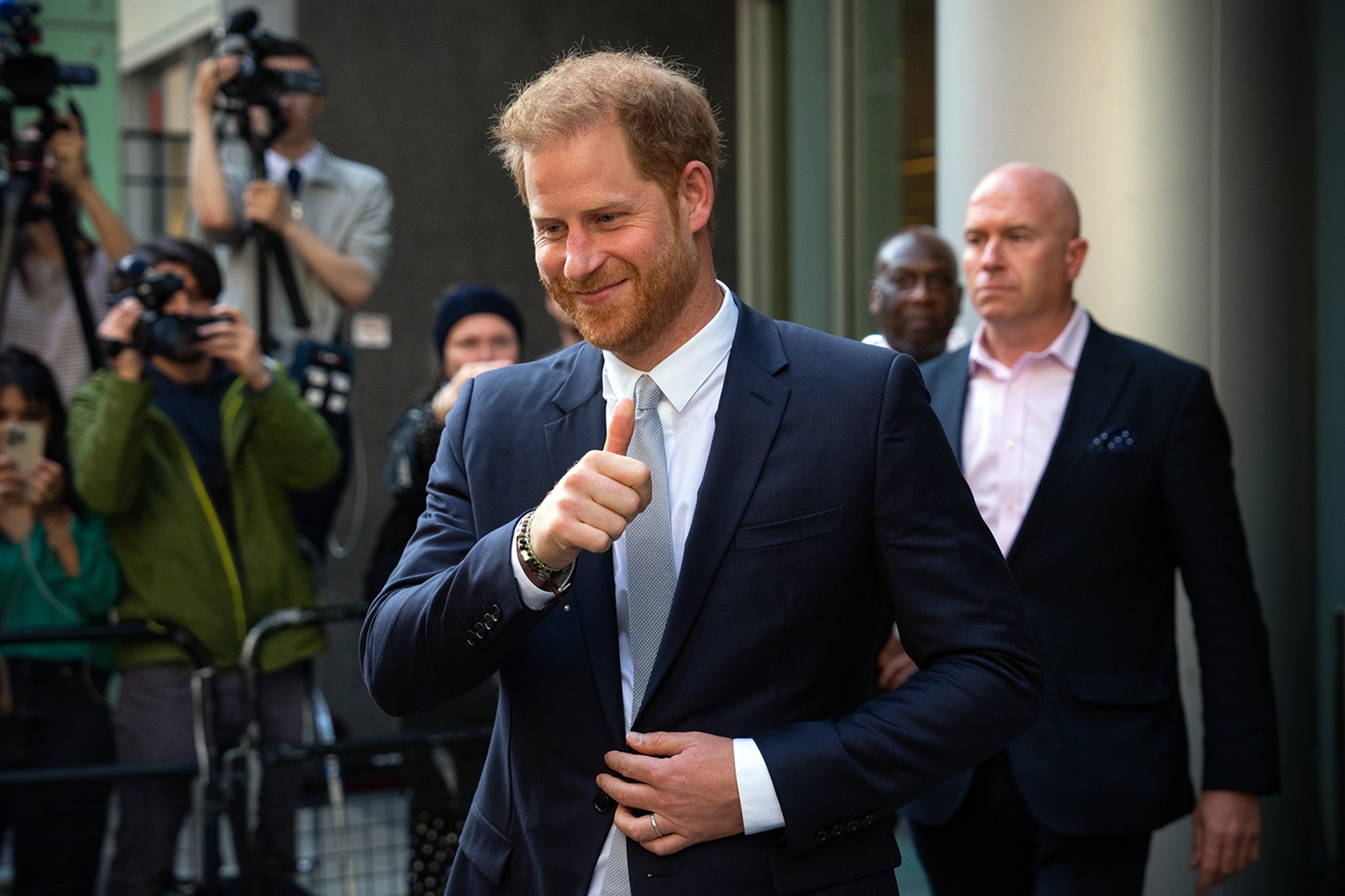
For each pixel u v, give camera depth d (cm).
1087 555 415
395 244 1054
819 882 241
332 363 673
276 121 713
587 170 232
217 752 589
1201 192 559
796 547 245
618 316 238
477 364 506
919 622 249
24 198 662
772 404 252
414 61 1060
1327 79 733
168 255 612
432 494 272
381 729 615
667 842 237
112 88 1064
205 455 615
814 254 1117
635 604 249
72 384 732
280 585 614
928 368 471
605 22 1106
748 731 242
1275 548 574
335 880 577
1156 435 418
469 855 261
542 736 250
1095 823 400
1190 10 557
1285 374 573
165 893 583
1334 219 733
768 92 1148
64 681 600
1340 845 575
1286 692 579
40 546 600
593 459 222
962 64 589
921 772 238
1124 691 411
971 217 446
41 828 573
